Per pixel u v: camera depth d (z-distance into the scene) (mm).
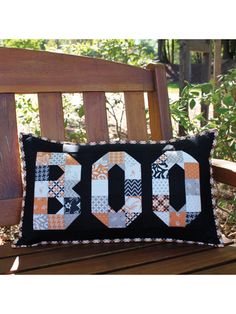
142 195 1101
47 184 1104
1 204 1153
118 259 1027
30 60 1221
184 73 2281
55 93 1250
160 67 1364
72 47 2283
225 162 1192
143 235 1110
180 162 1137
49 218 1084
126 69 1337
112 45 2229
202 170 1146
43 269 976
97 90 1294
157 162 1133
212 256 1039
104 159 1138
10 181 1173
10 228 1690
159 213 1094
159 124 1350
